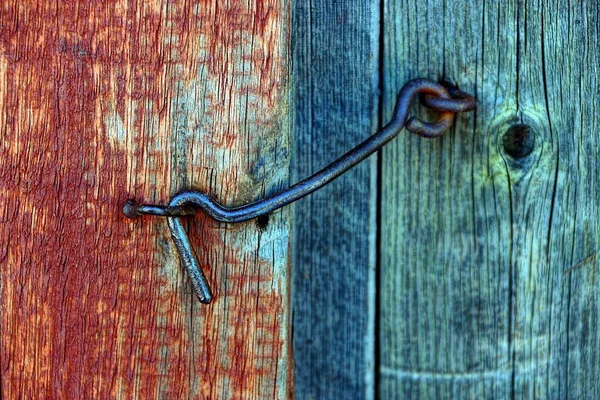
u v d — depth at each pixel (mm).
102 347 608
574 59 639
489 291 651
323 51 644
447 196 646
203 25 595
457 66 638
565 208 647
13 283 605
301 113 647
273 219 606
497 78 638
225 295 607
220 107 598
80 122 598
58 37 595
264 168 602
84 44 595
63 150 599
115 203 601
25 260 604
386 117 643
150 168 599
